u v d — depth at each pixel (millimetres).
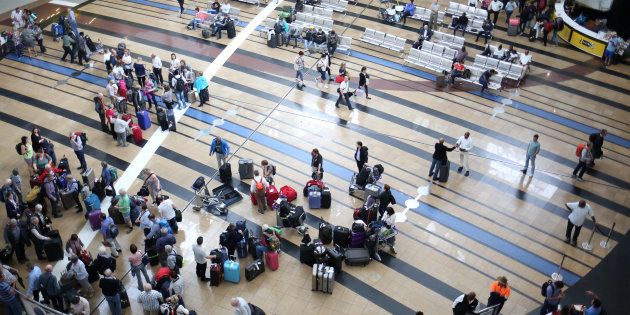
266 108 20562
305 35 24219
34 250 15000
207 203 16188
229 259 14312
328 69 21750
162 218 14906
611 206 16516
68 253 13812
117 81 20484
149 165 17938
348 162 18125
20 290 13414
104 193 16438
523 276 14344
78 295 12414
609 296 13703
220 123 19797
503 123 19984
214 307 13328
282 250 14945
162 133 19375
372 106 20734
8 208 14781
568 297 13688
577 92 21672
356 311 13273
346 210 16234
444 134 19391
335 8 26750
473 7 25781
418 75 22641
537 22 24531
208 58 23453
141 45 24359
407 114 20344
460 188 17141
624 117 20328
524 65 22156
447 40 23875
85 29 25672
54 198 15695
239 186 17109
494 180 17484
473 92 21672
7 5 27672
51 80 22281
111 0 28422
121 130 18469
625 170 17922
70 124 19859
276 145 18797
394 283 14031
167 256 13250
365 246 14617
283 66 23000
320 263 13883
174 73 20641
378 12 27078
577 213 14711
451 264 14641
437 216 16125
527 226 15867
